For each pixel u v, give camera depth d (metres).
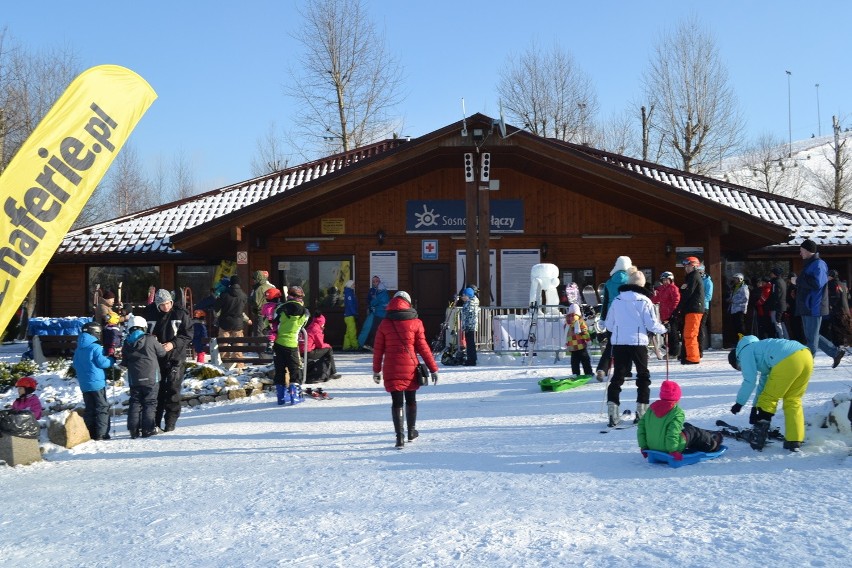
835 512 5.41
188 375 15.19
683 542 4.97
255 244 23.00
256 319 19.05
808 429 7.91
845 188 56.06
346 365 18.86
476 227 20.14
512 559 4.84
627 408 10.59
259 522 6.10
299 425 11.08
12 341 30.69
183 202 26.52
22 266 9.25
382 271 23.75
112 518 6.57
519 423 9.95
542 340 17.66
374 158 19.92
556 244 23.94
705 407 10.00
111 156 10.06
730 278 24.70
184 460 9.12
